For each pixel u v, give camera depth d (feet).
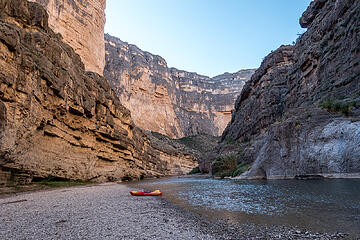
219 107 640.99
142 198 43.27
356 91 65.72
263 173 82.43
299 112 79.87
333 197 31.81
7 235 18.47
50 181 65.51
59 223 22.43
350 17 81.71
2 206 31.40
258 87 188.96
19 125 47.47
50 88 61.46
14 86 45.70
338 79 81.15
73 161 77.46
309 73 111.65
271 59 192.75
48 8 184.14
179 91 611.06
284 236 17.88
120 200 40.09
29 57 51.85
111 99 109.81
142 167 162.61
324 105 68.39
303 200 31.76
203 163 208.13
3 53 42.78
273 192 42.75
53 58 65.51
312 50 108.17
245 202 34.63
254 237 18.03
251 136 172.24
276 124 81.10
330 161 53.83
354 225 19.29
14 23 59.52
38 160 57.77
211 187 65.31
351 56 76.23
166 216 26.05
